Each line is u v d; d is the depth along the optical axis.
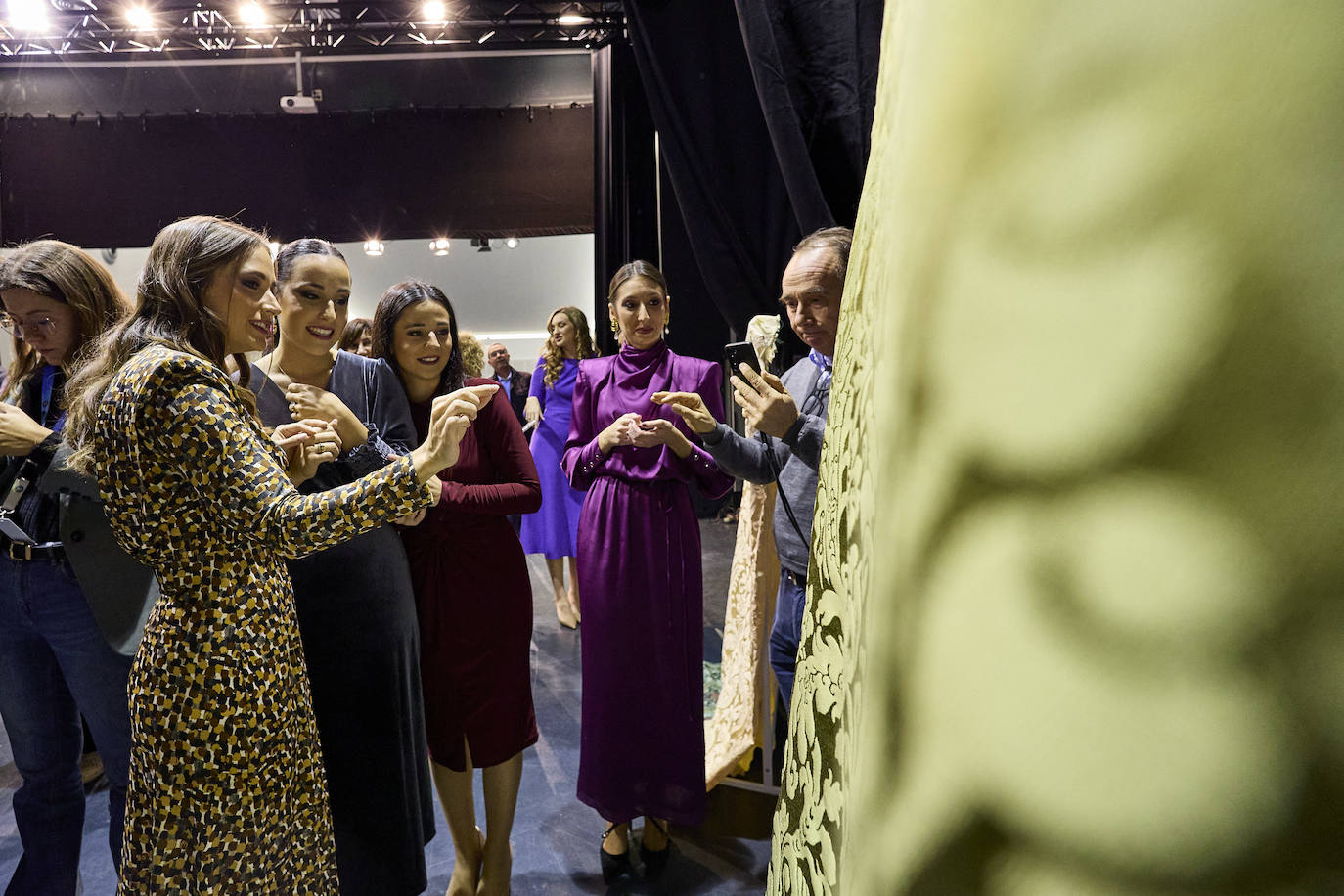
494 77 6.26
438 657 1.54
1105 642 0.07
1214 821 0.06
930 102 0.11
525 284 10.44
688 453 1.65
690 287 5.11
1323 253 0.06
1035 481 0.08
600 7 5.79
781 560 1.51
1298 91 0.06
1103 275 0.07
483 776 1.63
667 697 1.68
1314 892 0.06
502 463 1.58
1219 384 0.06
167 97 6.18
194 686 0.96
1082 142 0.08
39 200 6.08
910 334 0.10
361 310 10.23
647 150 5.60
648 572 1.67
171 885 0.98
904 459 0.10
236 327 1.09
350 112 6.19
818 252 1.33
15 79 6.09
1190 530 0.06
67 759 1.47
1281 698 0.06
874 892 0.10
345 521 0.97
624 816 1.72
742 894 1.74
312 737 1.09
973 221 0.09
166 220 6.15
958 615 0.09
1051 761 0.07
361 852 1.37
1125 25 0.07
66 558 1.32
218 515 0.95
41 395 1.43
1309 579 0.06
